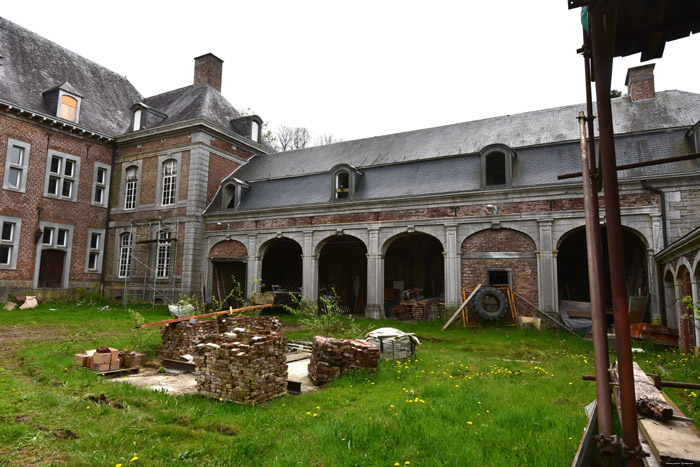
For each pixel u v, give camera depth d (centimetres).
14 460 352
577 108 1691
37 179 1928
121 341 953
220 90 2614
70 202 2067
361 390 607
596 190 286
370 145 2025
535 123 1700
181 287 1966
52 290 1961
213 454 377
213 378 557
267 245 1909
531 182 1420
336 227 1716
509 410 492
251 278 1875
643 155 1327
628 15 314
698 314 807
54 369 676
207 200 2066
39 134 1947
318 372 662
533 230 1391
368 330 1275
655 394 327
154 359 821
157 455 371
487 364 795
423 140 1889
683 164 1255
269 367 564
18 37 2131
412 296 1973
